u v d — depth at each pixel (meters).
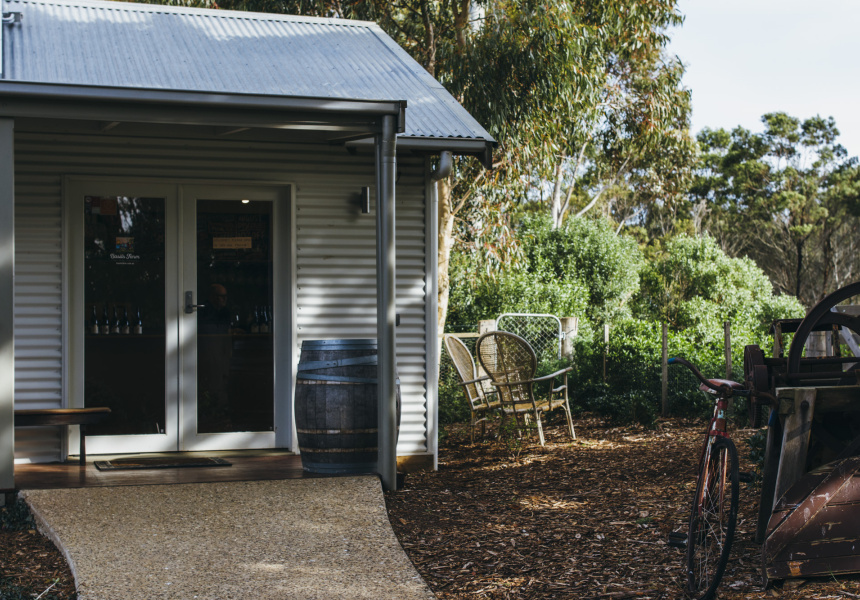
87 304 6.69
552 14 12.71
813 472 3.75
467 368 8.86
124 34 7.02
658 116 16.81
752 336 12.66
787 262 33.12
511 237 14.09
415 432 7.05
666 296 21.33
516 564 4.36
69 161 6.49
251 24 8.05
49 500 5.17
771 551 3.70
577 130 14.84
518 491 6.13
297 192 6.89
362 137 6.34
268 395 7.02
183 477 5.80
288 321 6.96
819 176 33.53
